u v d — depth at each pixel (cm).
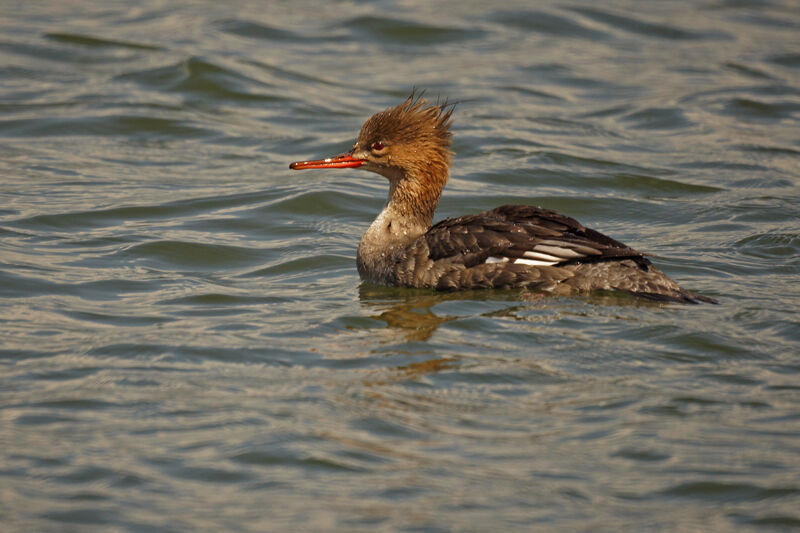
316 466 902
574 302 1271
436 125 1455
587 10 3038
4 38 2702
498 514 834
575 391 1035
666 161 2050
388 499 855
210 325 1241
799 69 2600
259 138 2192
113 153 2086
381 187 1944
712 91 2448
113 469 898
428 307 1274
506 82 2522
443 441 942
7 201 1767
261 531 813
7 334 1204
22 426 970
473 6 3064
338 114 2323
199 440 946
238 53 2647
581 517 830
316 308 1308
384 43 2800
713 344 1137
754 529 812
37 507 843
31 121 2212
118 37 2728
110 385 1061
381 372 1084
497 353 1123
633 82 2527
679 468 895
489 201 1841
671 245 1600
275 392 1041
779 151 2094
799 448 920
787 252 1539
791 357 1109
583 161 2042
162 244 1577
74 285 1395
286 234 1673
